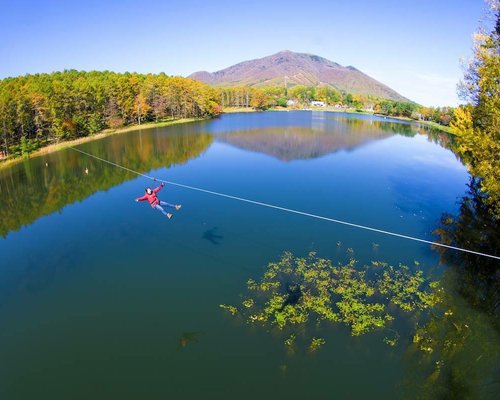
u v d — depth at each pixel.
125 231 41.19
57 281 31.86
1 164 71.69
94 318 26.97
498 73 30.61
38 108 85.06
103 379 21.64
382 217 44.03
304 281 29.80
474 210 45.09
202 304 27.72
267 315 25.95
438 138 113.88
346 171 66.31
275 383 20.94
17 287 31.25
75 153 82.25
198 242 37.72
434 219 43.34
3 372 22.52
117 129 116.44
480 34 34.06
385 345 23.30
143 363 22.62
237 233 39.53
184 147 89.12
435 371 21.64
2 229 43.53
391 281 29.62
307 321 25.17
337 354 22.69
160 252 35.97
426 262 32.81
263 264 32.81
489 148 31.03
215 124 136.25
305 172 65.31
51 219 45.81
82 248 37.62
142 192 55.22
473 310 26.61
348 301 26.95
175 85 147.75
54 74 136.62
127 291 29.95
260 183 58.66
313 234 38.91
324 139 102.25
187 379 21.38
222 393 20.39
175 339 24.39
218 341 23.97
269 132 114.69
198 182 59.69
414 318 25.48
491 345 23.56
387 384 20.86
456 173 66.44
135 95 130.50
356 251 34.81
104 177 64.06
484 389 20.62
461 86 37.19
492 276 30.94
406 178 62.03
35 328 26.25
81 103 103.69
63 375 22.05
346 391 20.44
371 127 136.62
